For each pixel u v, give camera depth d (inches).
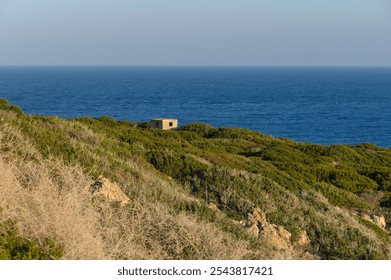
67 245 516.1
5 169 619.2
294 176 1549.0
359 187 1625.2
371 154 2544.3
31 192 579.5
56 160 808.9
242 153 2228.1
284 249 808.3
